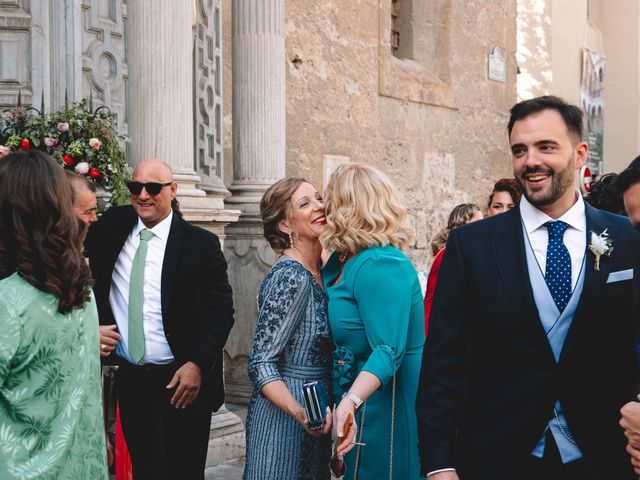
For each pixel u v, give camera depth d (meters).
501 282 2.78
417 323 3.32
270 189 3.57
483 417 2.79
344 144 10.63
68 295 2.52
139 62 6.21
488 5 14.03
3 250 2.51
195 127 7.07
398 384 3.29
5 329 2.42
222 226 6.70
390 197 3.31
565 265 2.76
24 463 2.43
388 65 11.42
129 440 4.40
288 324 3.34
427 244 12.42
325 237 3.33
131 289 4.37
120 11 6.26
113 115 5.80
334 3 10.38
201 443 4.48
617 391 2.75
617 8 22.03
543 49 16.92
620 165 22.09
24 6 5.92
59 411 2.52
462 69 13.35
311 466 3.41
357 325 3.27
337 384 3.34
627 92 21.92
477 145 13.71
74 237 2.58
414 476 3.27
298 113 9.87
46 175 2.54
